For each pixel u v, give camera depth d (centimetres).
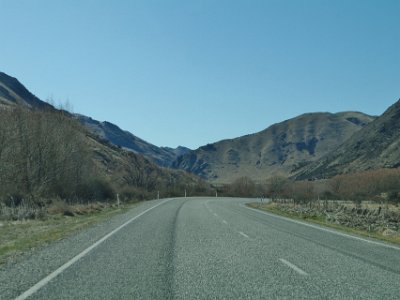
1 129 4116
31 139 4394
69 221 2741
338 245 1686
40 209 3166
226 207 4525
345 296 883
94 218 3016
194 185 11381
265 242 1742
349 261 1307
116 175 7894
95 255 1386
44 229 2225
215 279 1039
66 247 1568
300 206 4750
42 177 4444
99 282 996
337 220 3127
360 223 2956
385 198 5947
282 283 999
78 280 1015
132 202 5788
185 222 2648
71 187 4922
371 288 955
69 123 5169
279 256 1391
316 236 2000
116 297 865
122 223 2583
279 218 3194
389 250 1573
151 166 12194
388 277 1074
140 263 1248
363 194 7294
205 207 4409
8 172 4109
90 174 5550
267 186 13038
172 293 901
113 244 1652
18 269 1145
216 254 1424
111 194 5947
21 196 3822
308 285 980
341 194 7650
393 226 2781
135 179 9219
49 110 5112
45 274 1080
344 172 14875
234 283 997
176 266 1207
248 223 2641
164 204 5047
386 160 13075
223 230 2197
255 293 903
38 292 896
